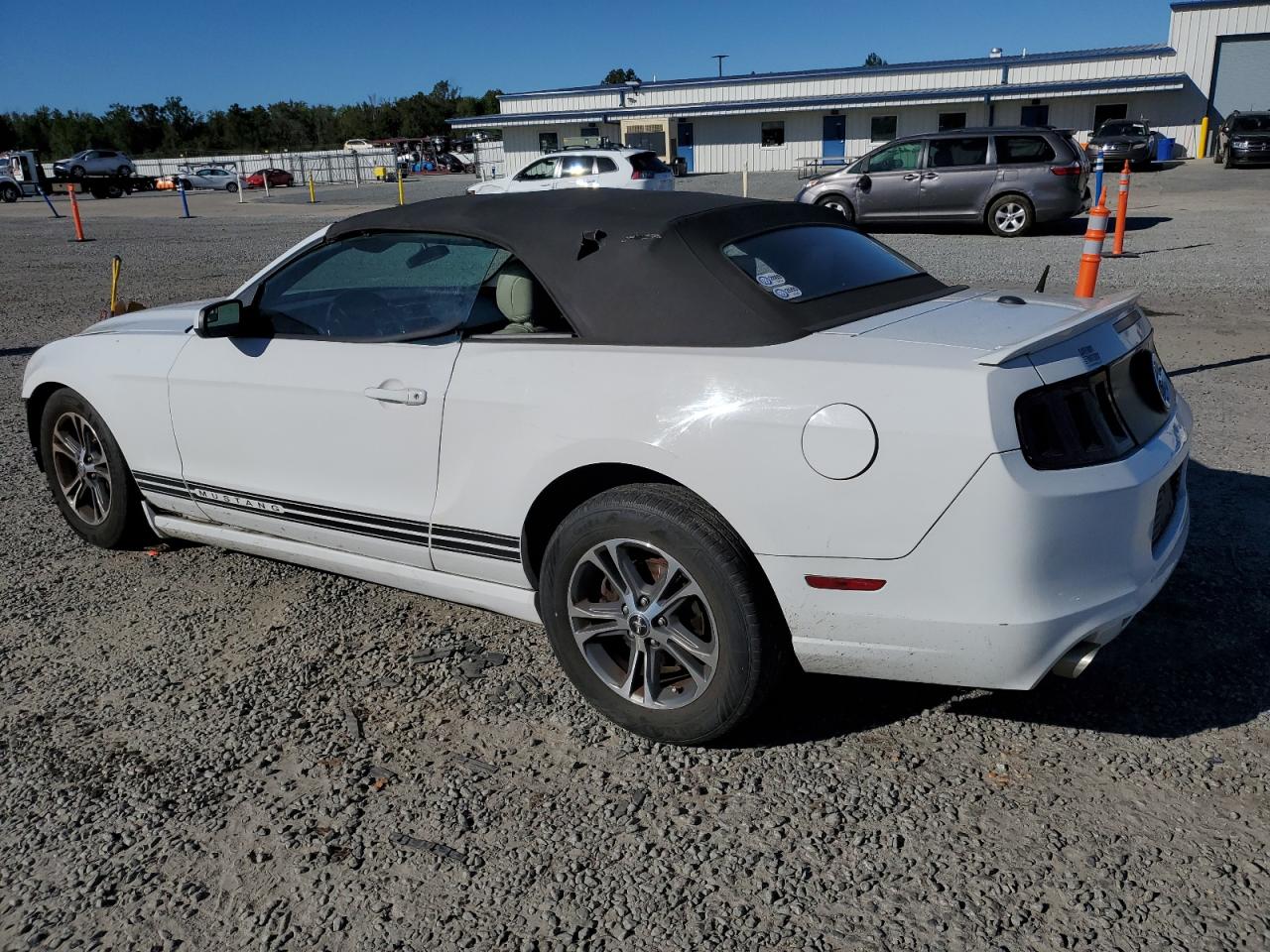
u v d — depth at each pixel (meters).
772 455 2.63
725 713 2.81
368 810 2.72
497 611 3.39
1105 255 13.61
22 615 3.93
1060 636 2.55
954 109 42.94
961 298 3.31
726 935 2.26
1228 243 14.42
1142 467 2.69
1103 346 2.80
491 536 3.20
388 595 4.06
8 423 6.88
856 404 2.57
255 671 3.47
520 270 3.21
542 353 3.05
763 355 2.75
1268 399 6.43
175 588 4.16
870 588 2.61
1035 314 3.00
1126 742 2.91
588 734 3.06
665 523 2.77
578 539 2.94
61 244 20.27
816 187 18.02
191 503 4.08
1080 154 16.47
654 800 2.74
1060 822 2.59
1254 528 4.36
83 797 2.80
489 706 3.22
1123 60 40.94
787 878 2.43
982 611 2.53
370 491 3.46
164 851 2.58
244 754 2.99
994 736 2.97
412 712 3.20
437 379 3.23
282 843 2.60
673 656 2.95
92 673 3.48
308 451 3.58
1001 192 16.56
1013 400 2.49
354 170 60.28
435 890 2.43
